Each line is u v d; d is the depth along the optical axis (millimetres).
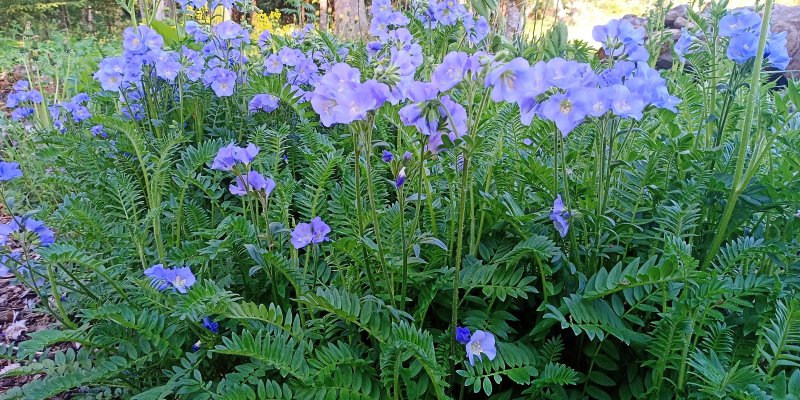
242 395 424
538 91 411
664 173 573
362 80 936
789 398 376
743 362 467
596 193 565
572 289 510
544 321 479
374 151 719
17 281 684
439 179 649
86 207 631
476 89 415
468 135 418
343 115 401
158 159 641
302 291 502
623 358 503
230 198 792
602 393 483
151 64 845
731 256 479
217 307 436
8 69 2158
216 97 986
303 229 522
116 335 522
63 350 679
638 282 436
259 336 429
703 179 540
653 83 482
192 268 603
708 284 417
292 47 1062
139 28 851
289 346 438
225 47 1008
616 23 540
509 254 494
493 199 524
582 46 817
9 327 747
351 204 611
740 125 779
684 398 439
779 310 426
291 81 923
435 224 568
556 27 815
